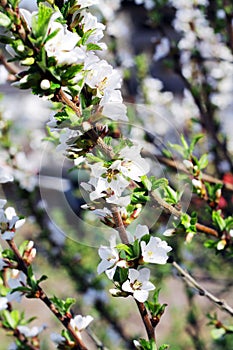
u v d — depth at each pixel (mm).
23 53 1435
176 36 4715
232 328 3117
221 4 3869
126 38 4875
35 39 1431
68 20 1622
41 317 6266
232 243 2434
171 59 4219
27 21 1466
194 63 4152
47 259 4586
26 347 2568
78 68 1458
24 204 4250
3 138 4090
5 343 4031
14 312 2592
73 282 4609
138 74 4848
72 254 4496
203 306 5098
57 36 1454
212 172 4418
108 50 4391
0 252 2061
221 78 4680
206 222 3184
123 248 1611
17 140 4449
